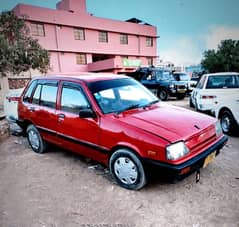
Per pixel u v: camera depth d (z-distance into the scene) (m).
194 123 2.87
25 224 2.38
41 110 4.12
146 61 28.75
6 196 2.97
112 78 3.83
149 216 2.40
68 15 21.84
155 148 2.49
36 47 12.86
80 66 23.58
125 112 3.20
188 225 2.23
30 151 4.80
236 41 23.95
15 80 14.20
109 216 2.44
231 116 5.11
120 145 2.84
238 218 2.29
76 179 3.37
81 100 3.40
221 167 3.49
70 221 2.39
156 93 13.23
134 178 2.83
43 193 3.00
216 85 5.95
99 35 24.44
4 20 12.23
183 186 2.96
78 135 3.42
